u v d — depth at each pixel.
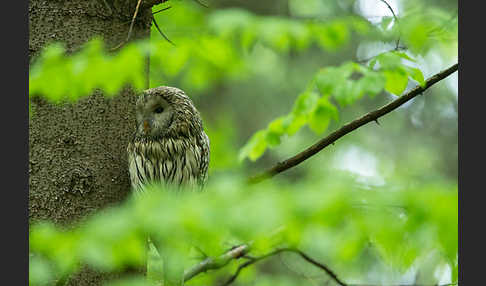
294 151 21.73
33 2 8.20
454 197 4.68
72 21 8.14
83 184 7.79
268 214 4.43
